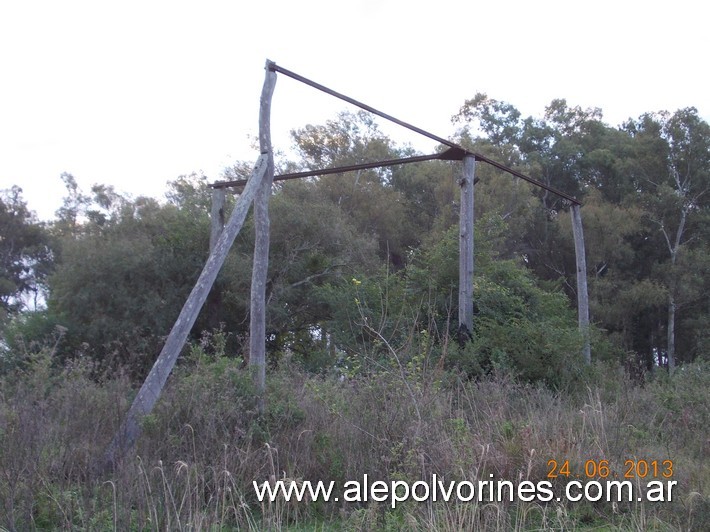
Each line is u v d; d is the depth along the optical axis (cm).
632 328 3266
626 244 3291
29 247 3544
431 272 1585
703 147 3428
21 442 667
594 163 3619
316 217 2198
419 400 789
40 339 1659
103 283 1889
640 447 838
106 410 771
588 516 709
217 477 671
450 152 1375
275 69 997
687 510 678
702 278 3112
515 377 1177
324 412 848
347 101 1127
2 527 588
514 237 3303
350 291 1521
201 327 1962
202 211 2256
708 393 1119
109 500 627
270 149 980
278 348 2097
